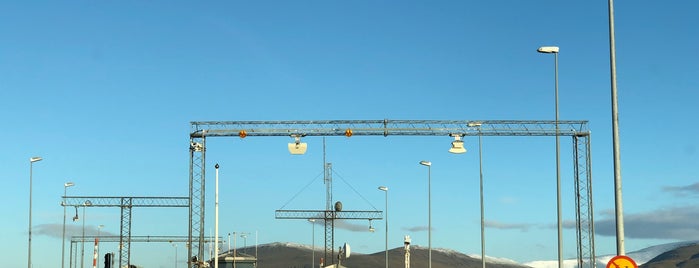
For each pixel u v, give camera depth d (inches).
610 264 1206.3
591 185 3533.5
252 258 5438.0
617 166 1473.9
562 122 3558.1
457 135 3491.6
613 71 1517.0
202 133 3602.4
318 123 3555.6
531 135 3553.2
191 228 3727.9
